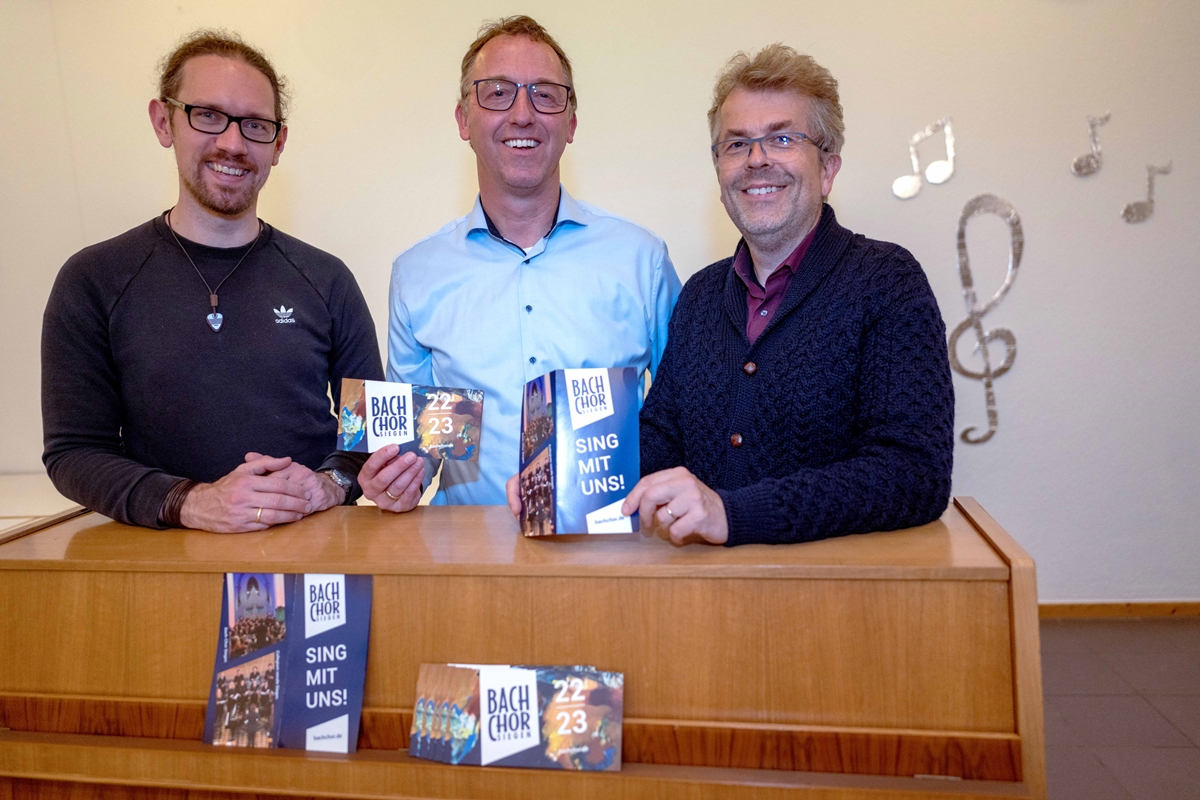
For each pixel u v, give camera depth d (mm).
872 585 973
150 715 1088
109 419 1620
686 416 1512
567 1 2812
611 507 1118
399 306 1864
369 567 1054
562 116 1683
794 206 1381
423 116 2895
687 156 2854
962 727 956
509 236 1820
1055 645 2844
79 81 2930
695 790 954
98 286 1613
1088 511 2979
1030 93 2783
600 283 1795
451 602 1045
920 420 1205
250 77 1648
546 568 1021
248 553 1125
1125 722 2377
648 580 1011
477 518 1319
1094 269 2854
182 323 1647
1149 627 2945
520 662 1031
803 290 1377
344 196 2959
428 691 1024
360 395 1357
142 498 1311
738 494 1097
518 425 1771
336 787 1012
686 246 2898
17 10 2885
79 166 2975
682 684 1008
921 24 2768
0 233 3000
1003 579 948
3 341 3059
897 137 2834
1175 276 2836
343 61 2891
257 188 1695
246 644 1065
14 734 1106
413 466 1336
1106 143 2787
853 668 978
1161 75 2742
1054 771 2154
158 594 1100
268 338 1703
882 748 959
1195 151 2766
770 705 993
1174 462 2930
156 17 2885
